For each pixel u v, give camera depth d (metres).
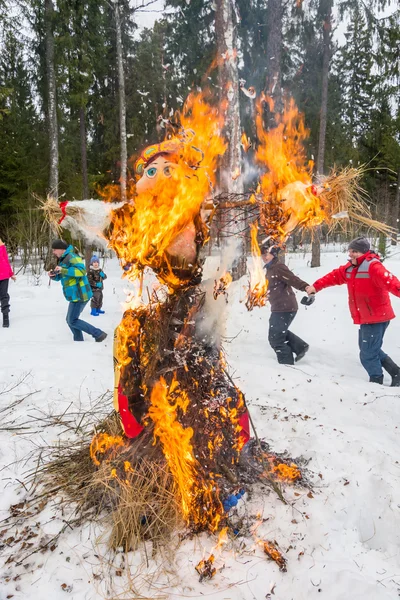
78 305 6.43
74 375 4.55
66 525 2.42
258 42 13.30
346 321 7.76
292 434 3.41
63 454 3.05
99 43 17.00
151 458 2.51
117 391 2.53
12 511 2.57
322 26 14.13
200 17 13.84
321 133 14.75
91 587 2.07
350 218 2.47
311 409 3.92
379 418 3.78
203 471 2.43
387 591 2.02
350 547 2.31
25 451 3.18
